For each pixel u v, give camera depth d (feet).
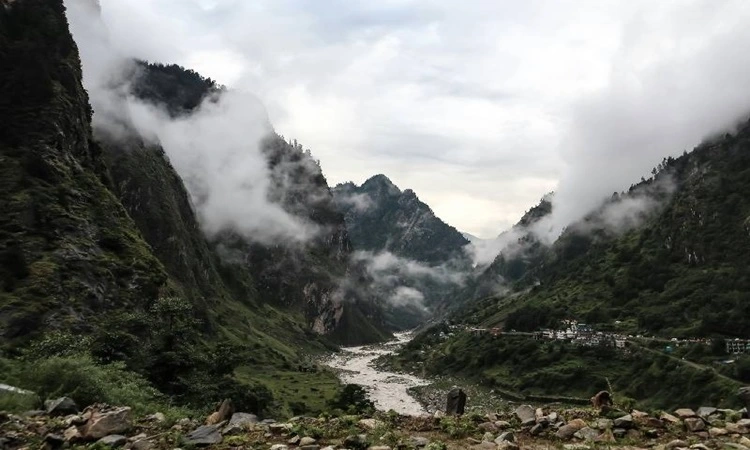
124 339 151.84
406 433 48.16
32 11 396.98
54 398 62.23
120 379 83.30
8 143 312.71
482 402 435.94
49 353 108.37
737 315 473.26
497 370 546.67
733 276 573.33
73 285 256.73
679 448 40.24
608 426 46.32
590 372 456.04
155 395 91.71
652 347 475.72
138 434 47.98
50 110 339.36
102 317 254.47
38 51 366.43
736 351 409.08
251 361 549.54
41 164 307.78
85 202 326.85
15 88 336.90
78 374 67.41
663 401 375.45
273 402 237.04
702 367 392.47
